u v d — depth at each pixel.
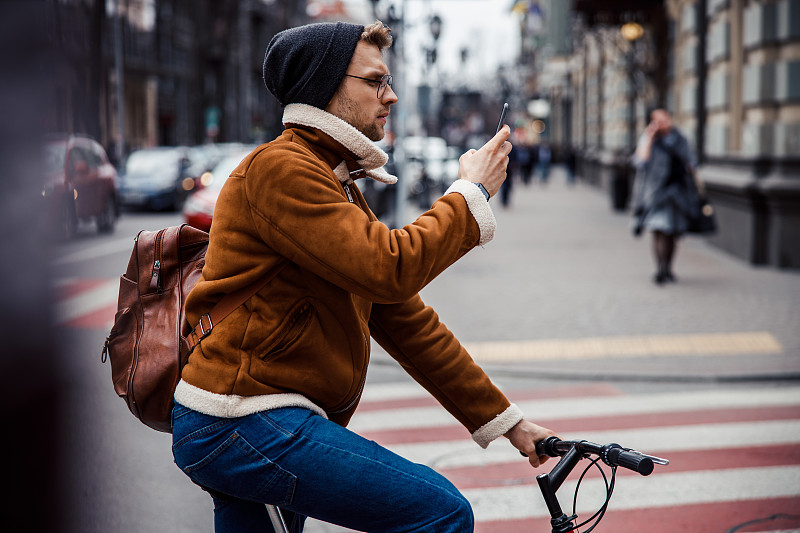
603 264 12.80
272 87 1.96
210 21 48.47
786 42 11.45
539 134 64.19
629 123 25.80
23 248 1.22
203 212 13.07
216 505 2.14
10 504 1.27
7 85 1.15
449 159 27.47
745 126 12.36
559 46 52.59
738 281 10.79
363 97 1.92
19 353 1.24
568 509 4.11
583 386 6.51
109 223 16.56
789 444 5.04
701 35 15.16
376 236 1.79
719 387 6.42
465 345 7.79
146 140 39.06
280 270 1.84
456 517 1.83
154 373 1.98
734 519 3.96
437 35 18.75
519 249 14.83
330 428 1.84
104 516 3.81
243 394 1.82
